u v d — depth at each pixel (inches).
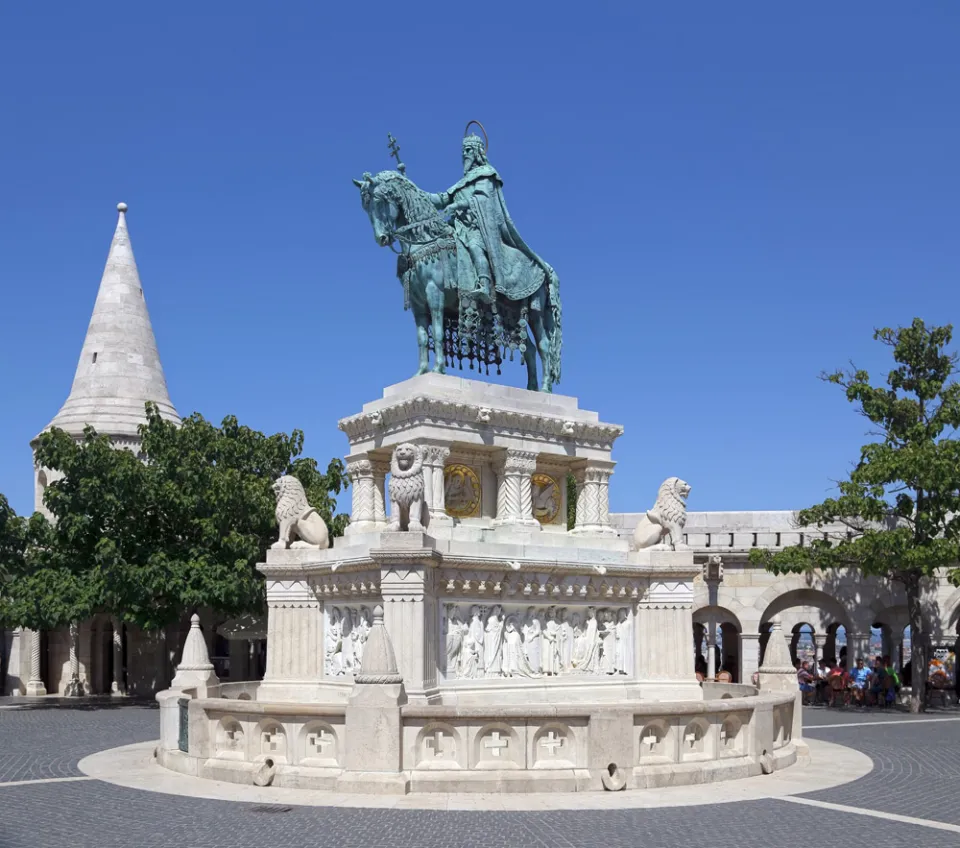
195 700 655.1
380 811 532.4
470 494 842.8
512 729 591.5
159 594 1406.3
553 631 799.7
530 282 907.4
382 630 600.1
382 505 867.4
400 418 821.2
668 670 836.0
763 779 644.7
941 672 1449.3
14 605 1392.7
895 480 1285.7
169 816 529.7
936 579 1530.5
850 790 613.9
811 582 1574.8
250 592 1413.6
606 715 595.2
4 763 748.0
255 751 628.4
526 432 852.0
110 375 1882.4
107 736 953.5
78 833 495.2
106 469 1422.2
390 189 842.2
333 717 599.8
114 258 1951.3
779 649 783.1
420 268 849.5
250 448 1585.9
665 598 843.4
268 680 825.5
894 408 1344.7
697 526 1692.9
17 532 1595.7
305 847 461.4
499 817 520.1
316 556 820.6
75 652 1761.8
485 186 895.1
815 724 1093.8
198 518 1450.5
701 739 641.0
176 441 1515.7
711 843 471.5
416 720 589.3
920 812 552.1
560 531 895.1
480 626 756.6
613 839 476.7
